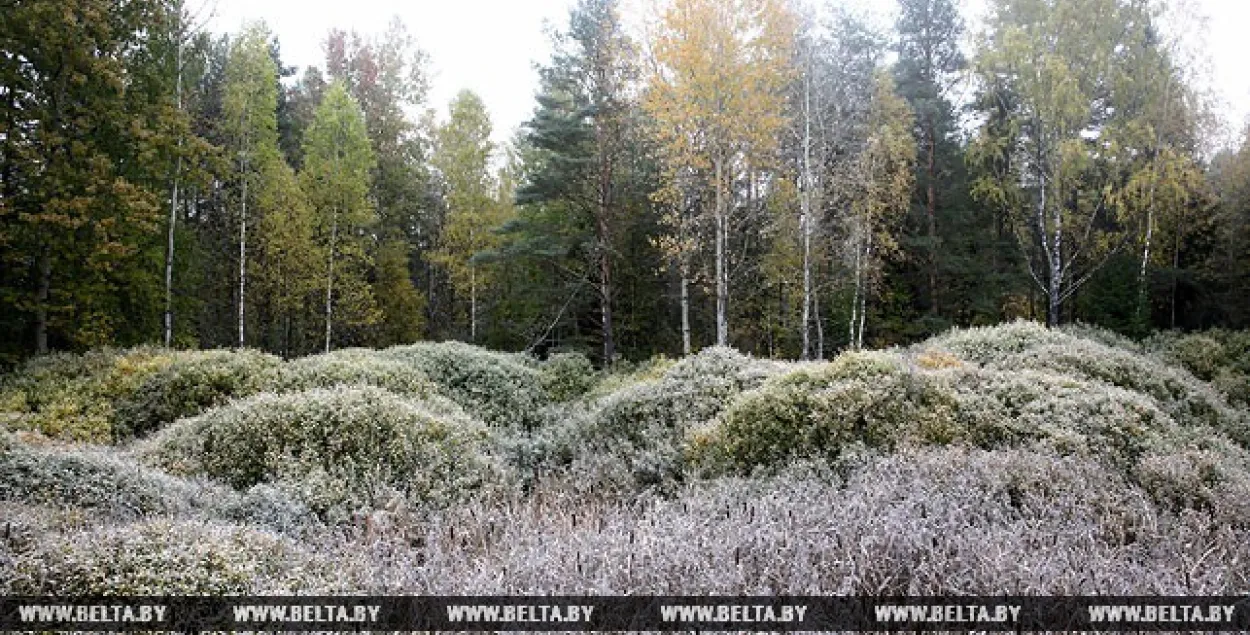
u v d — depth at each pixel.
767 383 9.47
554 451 10.11
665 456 8.82
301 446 8.27
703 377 11.40
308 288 28.58
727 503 5.96
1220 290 27.66
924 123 28.30
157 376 13.34
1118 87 24.12
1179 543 4.54
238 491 7.62
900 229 27.20
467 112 32.31
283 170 27.92
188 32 23.52
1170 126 25.62
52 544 4.45
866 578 3.96
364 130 30.59
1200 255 29.28
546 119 23.56
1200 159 28.81
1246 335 21.92
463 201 31.58
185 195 28.56
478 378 16.84
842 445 7.77
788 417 8.36
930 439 7.88
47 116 16.73
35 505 5.82
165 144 19.02
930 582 3.80
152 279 20.12
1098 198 25.56
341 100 30.02
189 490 6.84
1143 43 25.31
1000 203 26.70
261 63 27.08
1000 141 25.56
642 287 26.00
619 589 3.82
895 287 28.91
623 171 24.23
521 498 7.52
